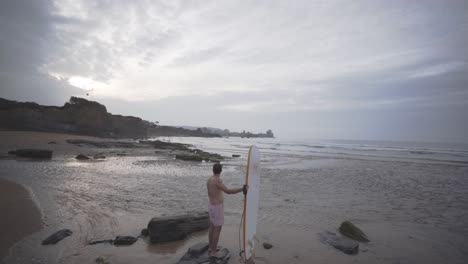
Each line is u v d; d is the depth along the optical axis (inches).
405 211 293.9
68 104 2166.6
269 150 1620.3
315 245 186.4
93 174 465.4
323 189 416.8
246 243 143.9
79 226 207.3
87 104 2257.6
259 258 163.3
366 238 202.4
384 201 340.8
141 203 287.9
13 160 592.1
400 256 175.8
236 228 217.0
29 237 180.1
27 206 247.6
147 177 469.7
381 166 769.6
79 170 501.4
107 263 149.6
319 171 641.0
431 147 2313.0
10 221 207.0
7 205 247.3
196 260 149.3
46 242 171.6
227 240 189.9
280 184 456.1
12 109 1770.4
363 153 1392.7
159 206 279.4
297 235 206.4
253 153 158.1
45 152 661.9
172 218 192.1
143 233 195.6
